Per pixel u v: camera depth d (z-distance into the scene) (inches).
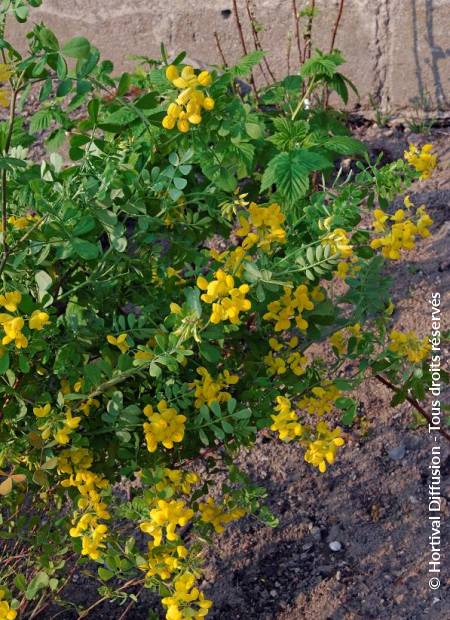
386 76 66.6
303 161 40.3
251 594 43.7
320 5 65.9
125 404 36.7
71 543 38.3
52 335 35.4
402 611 42.8
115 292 37.3
